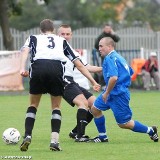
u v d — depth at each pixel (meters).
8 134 28.11
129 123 28.27
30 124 25.83
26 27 131.88
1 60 61.62
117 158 24.34
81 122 29.44
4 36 77.06
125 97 27.84
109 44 27.77
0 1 76.44
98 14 145.75
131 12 144.00
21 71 25.64
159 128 34.16
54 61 25.67
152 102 51.00
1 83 62.06
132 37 82.50
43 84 25.75
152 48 82.69
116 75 27.31
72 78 30.45
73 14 152.38
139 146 27.48
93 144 28.34
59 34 30.70
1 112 43.69
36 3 147.75
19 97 57.41
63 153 25.64
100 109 28.44
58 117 25.91
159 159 24.03
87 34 81.19
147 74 65.75
